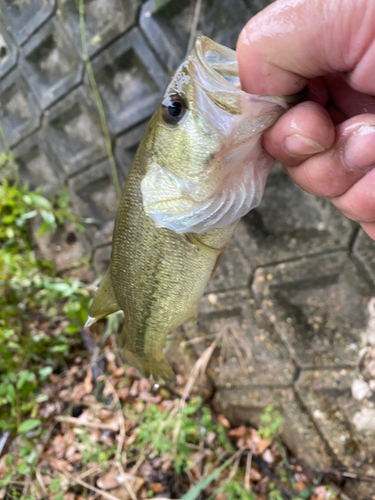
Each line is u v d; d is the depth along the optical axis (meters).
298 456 0.27
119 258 0.14
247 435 0.29
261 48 0.10
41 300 0.40
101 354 0.36
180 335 0.32
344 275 0.22
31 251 0.42
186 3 0.20
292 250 0.23
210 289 0.28
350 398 0.24
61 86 0.27
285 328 0.25
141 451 0.28
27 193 0.36
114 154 0.28
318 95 0.11
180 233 0.12
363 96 0.11
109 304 0.15
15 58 0.28
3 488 0.27
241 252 0.25
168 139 0.11
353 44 0.09
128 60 0.23
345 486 0.24
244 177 0.12
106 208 0.33
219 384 0.30
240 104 0.10
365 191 0.10
